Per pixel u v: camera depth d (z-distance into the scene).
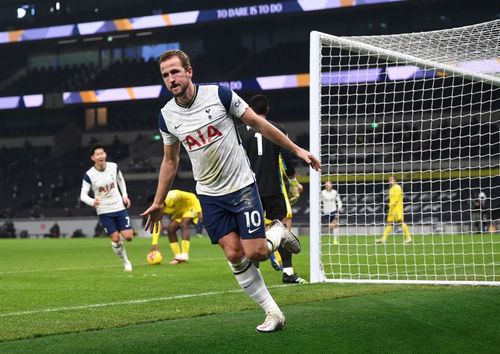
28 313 6.72
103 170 12.09
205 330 5.08
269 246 5.20
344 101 34.81
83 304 7.50
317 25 44.56
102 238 35.28
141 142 46.75
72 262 15.70
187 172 42.69
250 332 4.96
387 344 4.79
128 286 9.46
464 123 33.50
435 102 33.69
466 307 6.07
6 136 49.66
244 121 4.94
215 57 45.56
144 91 43.78
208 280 10.16
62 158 47.03
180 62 4.77
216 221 5.05
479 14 40.84
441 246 18.83
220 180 4.96
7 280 10.77
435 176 33.16
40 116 50.41
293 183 9.15
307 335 4.86
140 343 4.65
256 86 41.31
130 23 43.22
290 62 43.38
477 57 9.66
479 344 5.11
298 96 45.75
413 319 5.50
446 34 9.60
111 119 49.19
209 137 4.87
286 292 7.77
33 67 50.88
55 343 4.81
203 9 41.97
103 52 49.72
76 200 42.53
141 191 42.16
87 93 44.44
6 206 44.09
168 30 44.38
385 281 8.65
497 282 8.23
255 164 8.67
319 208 9.18
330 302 6.55
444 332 5.24
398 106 33.81
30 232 39.88
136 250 21.05
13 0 48.53
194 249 20.27
